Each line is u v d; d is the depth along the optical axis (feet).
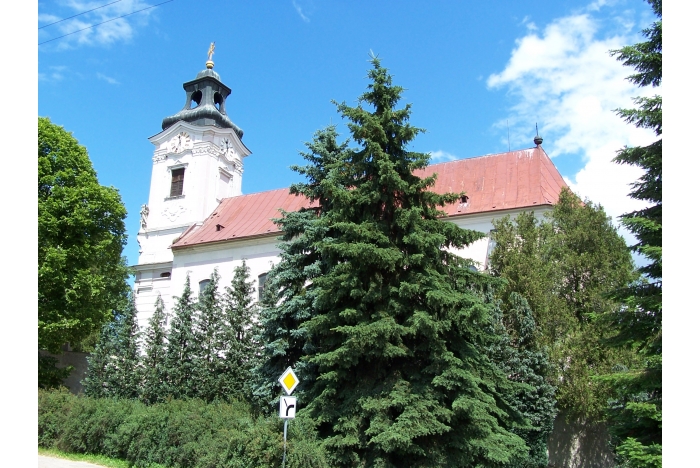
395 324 46.26
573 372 63.93
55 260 85.76
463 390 46.09
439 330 46.83
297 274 62.18
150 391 79.87
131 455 53.06
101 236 97.25
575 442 69.46
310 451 42.98
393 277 50.75
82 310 91.04
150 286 130.00
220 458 45.68
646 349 38.83
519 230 76.18
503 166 100.73
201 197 131.75
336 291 50.55
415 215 49.32
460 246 54.34
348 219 52.60
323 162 65.57
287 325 61.72
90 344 140.67
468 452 45.65
